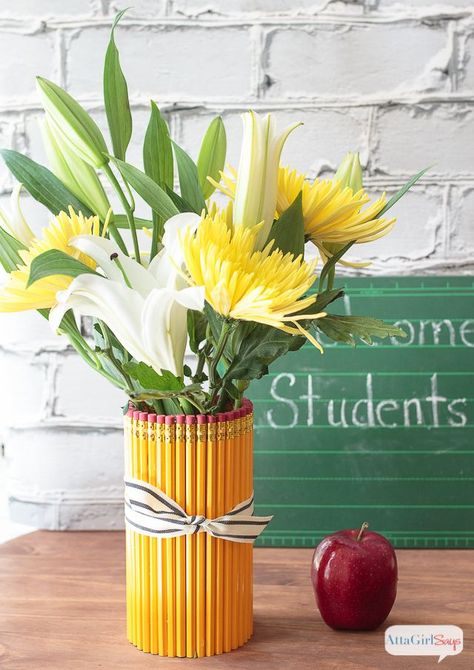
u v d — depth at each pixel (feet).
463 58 3.87
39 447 4.20
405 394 4.03
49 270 2.59
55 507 4.22
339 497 4.06
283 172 2.95
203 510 2.96
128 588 3.16
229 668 3.01
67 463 4.20
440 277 4.00
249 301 2.48
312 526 4.07
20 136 4.00
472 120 3.91
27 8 3.91
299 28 3.88
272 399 4.05
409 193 3.98
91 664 3.04
